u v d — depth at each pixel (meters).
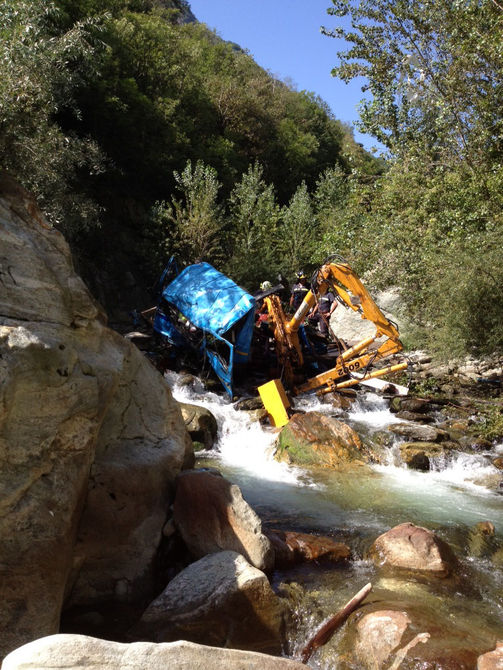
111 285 21.56
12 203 4.06
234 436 8.77
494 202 14.14
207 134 32.91
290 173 40.41
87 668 2.51
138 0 35.81
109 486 4.46
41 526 3.50
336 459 7.73
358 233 16.70
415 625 3.84
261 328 12.15
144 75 28.58
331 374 10.71
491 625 4.05
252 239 24.66
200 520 4.63
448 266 11.99
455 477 7.59
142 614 4.07
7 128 11.65
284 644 3.91
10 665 2.49
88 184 23.08
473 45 14.71
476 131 15.24
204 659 2.74
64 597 4.04
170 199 27.17
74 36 13.45
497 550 5.38
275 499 6.43
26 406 3.50
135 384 4.97
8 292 3.75
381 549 5.06
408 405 10.38
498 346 11.36
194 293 11.32
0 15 11.59
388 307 15.41
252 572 4.07
